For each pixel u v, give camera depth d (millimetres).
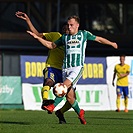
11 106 54188
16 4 90125
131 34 94438
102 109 54531
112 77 54938
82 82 54281
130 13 95375
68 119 35125
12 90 54281
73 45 26281
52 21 90875
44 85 27516
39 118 36375
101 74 54812
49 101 26281
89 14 93562
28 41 88312
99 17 94062
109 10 94438
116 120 34469
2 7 89625
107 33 93938
